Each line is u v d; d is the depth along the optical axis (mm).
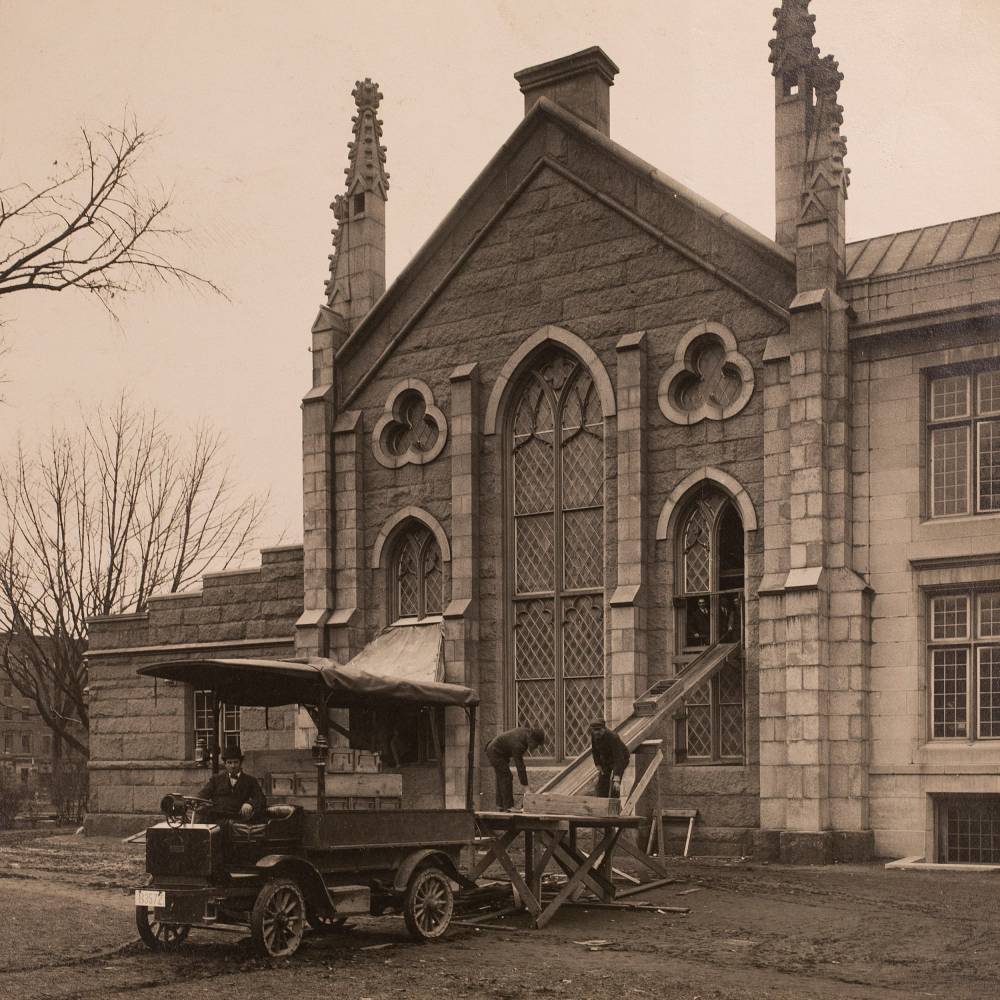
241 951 13875
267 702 16062
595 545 25391
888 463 22391
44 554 48469
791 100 24406
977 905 16812
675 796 23312
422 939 14695
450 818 15664
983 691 21375
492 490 26422
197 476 51844
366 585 27922
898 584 22031
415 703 16219
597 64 26250
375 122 29703
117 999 11375
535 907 15930
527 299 26422
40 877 21219
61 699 51188
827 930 15141
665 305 24734
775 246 23594
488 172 27094
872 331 22625
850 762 21609
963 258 22219
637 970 12969
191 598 31031
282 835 14016
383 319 28375
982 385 22047
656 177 24891
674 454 24234
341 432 28312
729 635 23531
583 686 25203
